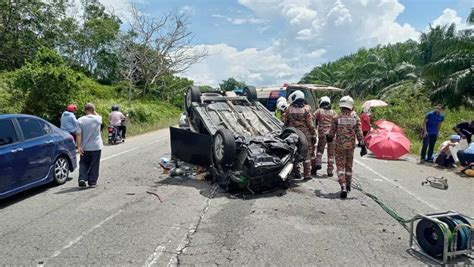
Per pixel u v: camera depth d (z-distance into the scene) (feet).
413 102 80.33
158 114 111.75
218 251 16.33
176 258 15.65
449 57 78.54
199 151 29.99
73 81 55.72
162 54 146.92
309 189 26.78
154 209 22.22
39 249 16.52
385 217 20.86
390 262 15.34
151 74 148.77
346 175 24.98
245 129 30.42
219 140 26.35
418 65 119.55
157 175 31.68
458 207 23.03
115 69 157.28
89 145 27.17
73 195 25.32
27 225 19.56
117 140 56.44
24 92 54.39
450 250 15.38
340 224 19.69
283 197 24.81
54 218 20.63
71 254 16.02
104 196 25.04
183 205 23.02
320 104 31.94
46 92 54.39
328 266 14.94
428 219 15.85
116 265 15.01
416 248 16.69
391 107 76.33
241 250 16.43
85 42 154.10
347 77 163.84
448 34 85.40
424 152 39.17
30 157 24.64
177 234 18.29
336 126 24.75
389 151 39.81
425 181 29.73
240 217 20.79
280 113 38.22
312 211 21.81
